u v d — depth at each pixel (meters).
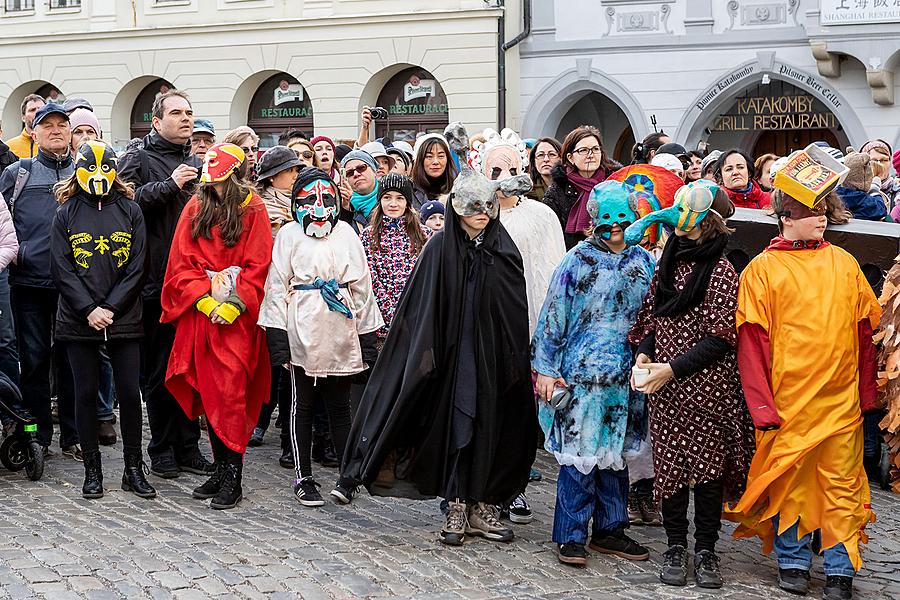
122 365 7.16
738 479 5.79
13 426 7.64
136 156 7.72
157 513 6.79
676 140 21.38
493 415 6.16
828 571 5.58
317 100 23.12
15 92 25.19
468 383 6.12
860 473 5.66
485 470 6.15
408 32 22.44
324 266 6.99
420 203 8.42
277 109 23.73
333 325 6.98
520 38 21.91
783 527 5.64
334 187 7.12
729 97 21.25
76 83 24.70
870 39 19.70
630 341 5.91
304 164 8.20
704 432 5.68
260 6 23.34
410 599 5.36
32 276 8.02
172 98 7.77
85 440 7.10
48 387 8.28
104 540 6.14
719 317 5.61
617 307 5.98
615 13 21.52
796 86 20.83
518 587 5.61
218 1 23.58
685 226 5.59
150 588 5.36
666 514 5.80
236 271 7.01
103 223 7.01
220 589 5.37
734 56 20.95
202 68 23.80
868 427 8.06
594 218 5.97
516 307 6.23
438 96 22.72
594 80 21.69
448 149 8.16
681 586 5.70
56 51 24.78
